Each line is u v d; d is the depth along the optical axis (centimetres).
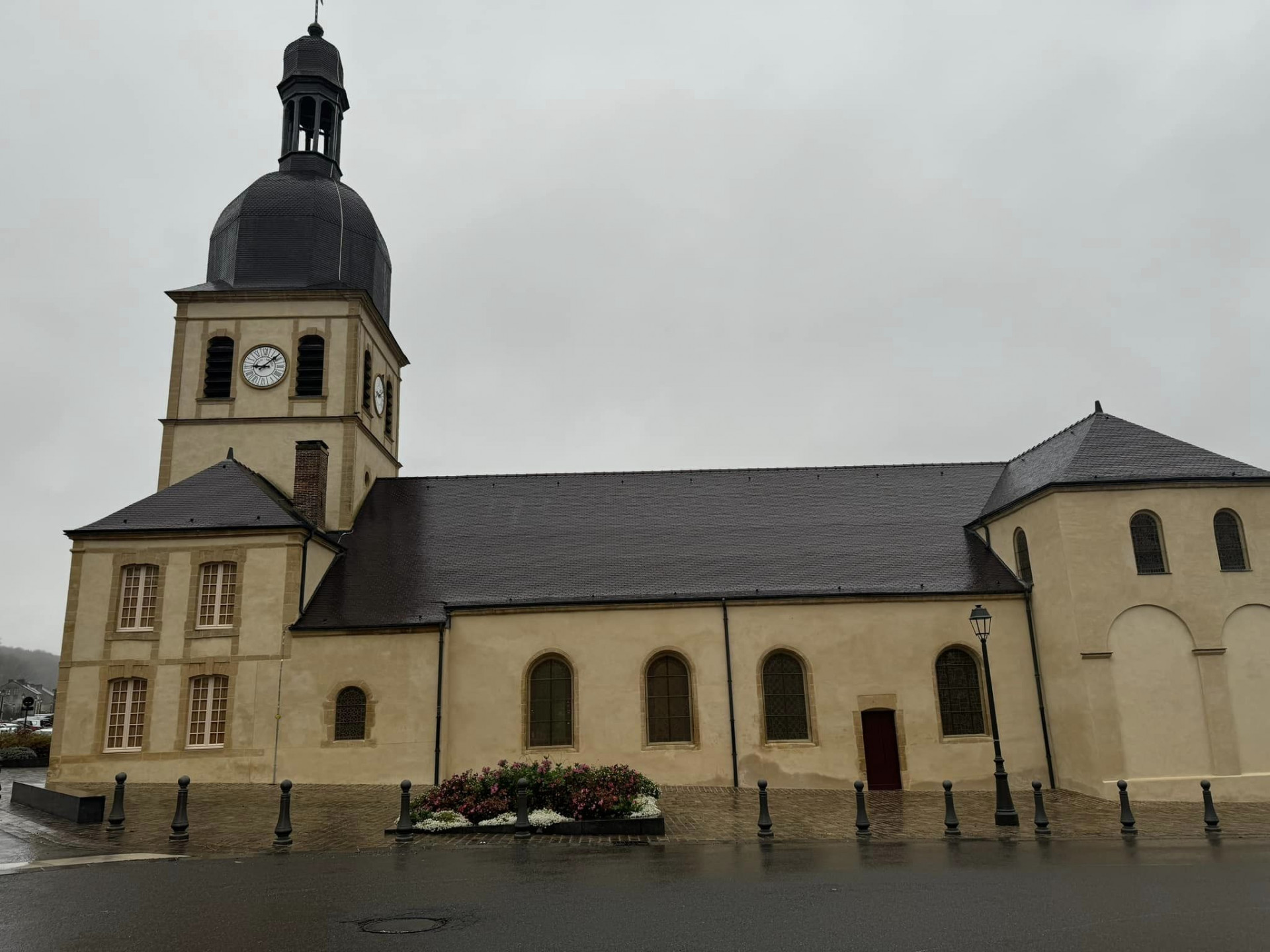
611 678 2409
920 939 849
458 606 2442
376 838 1567
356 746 2322
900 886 1112
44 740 3419
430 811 1706
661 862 1316
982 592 2448
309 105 3362
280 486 2884
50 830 1619
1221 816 1884
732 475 3133
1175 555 2222
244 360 2977
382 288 3272
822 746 2367
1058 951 809
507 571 2628
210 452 2917
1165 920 923
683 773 2352
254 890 1093
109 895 1059
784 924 914
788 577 2558
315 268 3072
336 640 2378
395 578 2602
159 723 2328
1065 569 2244
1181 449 2386
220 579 2430
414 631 2388
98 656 2366
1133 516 2258
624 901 1025
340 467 2898
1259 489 2262
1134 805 2044
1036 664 2406
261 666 2358
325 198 3159
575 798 1688
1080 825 1761
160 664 2361
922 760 2353
